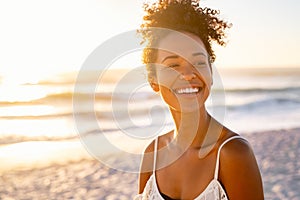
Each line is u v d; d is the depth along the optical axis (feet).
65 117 56.13
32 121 53.26
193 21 6.84
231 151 6.72
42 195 28.12
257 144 42.45
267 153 38.29
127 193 27.96
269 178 30.35
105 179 30.99
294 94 88.43
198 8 7.00
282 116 61.52
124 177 31.35
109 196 27.50
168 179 7.41
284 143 42.78
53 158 37.06
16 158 37.06
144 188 7.89
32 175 32.27
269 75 137.49
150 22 6.95
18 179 31.35
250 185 6.70
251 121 57.41
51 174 32.55
